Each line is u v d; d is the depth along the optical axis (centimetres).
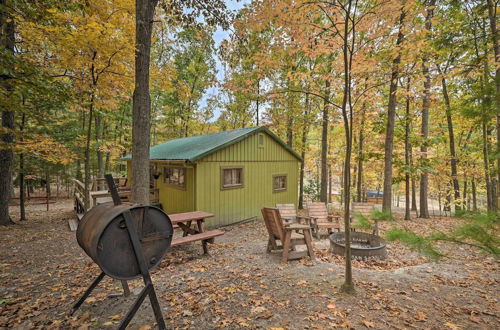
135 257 260
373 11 403
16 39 727
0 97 552
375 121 1047
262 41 605
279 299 328
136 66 574
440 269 439
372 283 374
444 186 1448
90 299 333
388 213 245
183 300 328
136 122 571
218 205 863
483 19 693
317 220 762
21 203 980
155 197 1039
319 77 580
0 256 524
